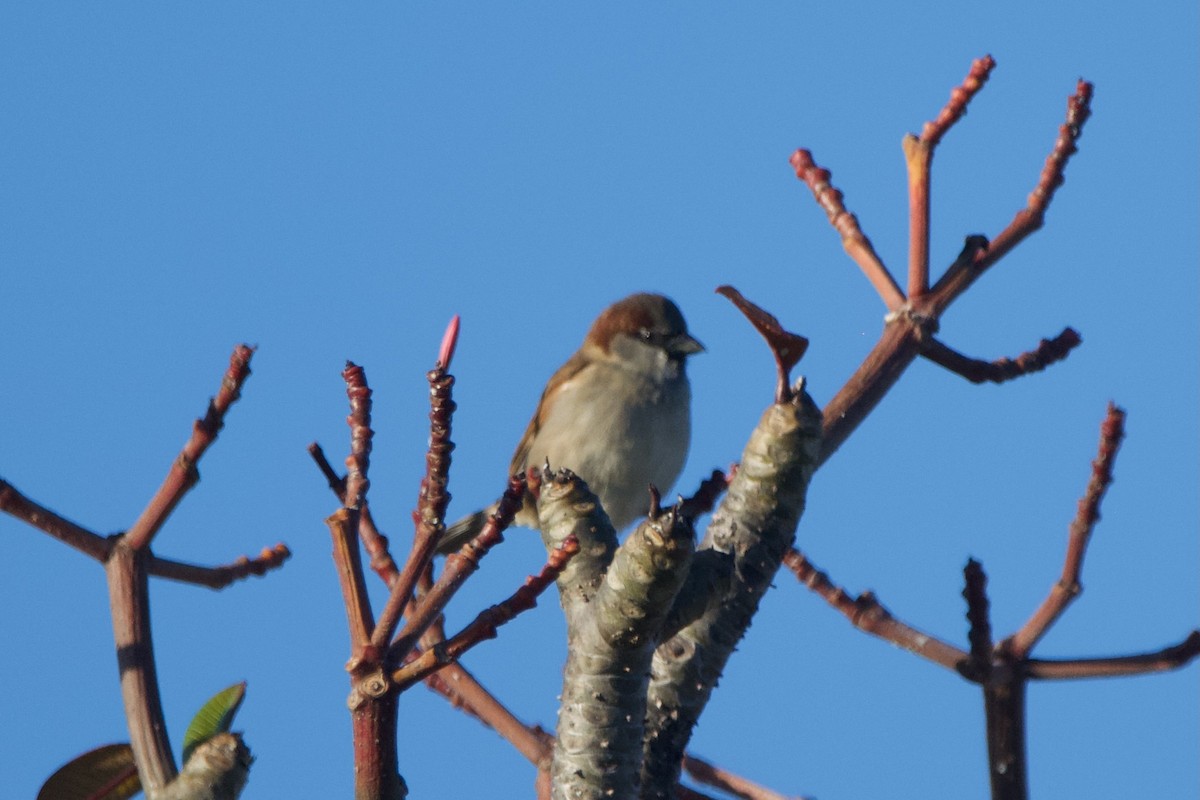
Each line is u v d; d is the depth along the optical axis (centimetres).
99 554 636
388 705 461
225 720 569
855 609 790
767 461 573
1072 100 903
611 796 500
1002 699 757
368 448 511
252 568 679
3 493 626
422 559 470
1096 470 775
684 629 575
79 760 618
